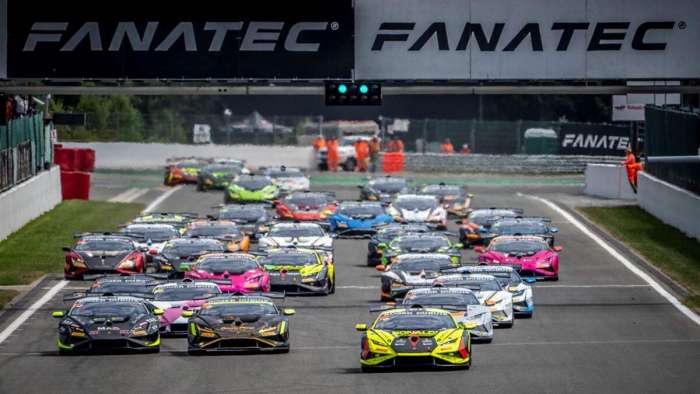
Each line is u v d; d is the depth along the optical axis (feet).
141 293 408.46
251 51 510.99
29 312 444.96
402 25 513.04
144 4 509.76
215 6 510.99
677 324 415.44
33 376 324.60
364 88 508.53
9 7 510.58
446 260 470.80
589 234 651.25
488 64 515.91
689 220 624.59
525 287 432.66
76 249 522.88
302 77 512.22
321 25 511.40
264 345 356.18
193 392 299.38
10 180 638.94
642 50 519.19
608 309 447.83
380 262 561.84
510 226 588.91
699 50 518.37
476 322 372.58
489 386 300.61
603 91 525.75
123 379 317.63
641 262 563.07
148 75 510.58
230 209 653.30
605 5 517.55
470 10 514.68
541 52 517.14
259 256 495.41
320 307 455.63
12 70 510.17
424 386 300.61
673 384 305.12
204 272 460.55
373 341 323.98
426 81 522.88
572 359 344.49
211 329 353.31
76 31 510.58
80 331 356.59
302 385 305.32
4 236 613.52
